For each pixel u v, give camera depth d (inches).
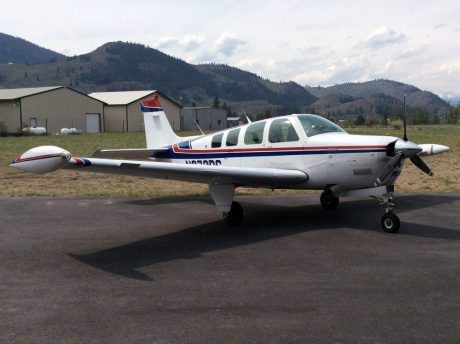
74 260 212.7
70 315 149.3
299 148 291.7
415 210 325.4
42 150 200.1
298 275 188.2
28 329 139.0
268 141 308.3
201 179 265.4
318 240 245.9
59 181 494.3
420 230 265.7
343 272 191.5
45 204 357.1
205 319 145.5
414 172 566.6
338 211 327.9
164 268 199.9
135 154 379.6
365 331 136.0
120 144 1036.5
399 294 165.6
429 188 441.7
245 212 328.8
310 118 302.0
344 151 272.8
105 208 342.6
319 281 180.5
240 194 408.8
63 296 166.7
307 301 159.8
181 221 298.7
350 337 132.3
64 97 1732.3
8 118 1571.1
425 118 4008.4
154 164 235.0
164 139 405.7
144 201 373.4
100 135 1537.9
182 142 375.6
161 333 135.9
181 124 2576.3
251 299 162.2
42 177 522.9
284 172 280.5
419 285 175.0
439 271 191.9
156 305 157.5
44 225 285.9
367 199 375.9
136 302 160.4
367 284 176.6
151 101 412.5
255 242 243.4
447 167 617.9
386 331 135.9
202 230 273.1
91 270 197.8
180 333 135.7
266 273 191.3
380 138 268.1
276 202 368.2
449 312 149.3
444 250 223.6
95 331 137.3
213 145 344.8
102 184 476.4
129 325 141.5
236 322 143.0
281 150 300.7
